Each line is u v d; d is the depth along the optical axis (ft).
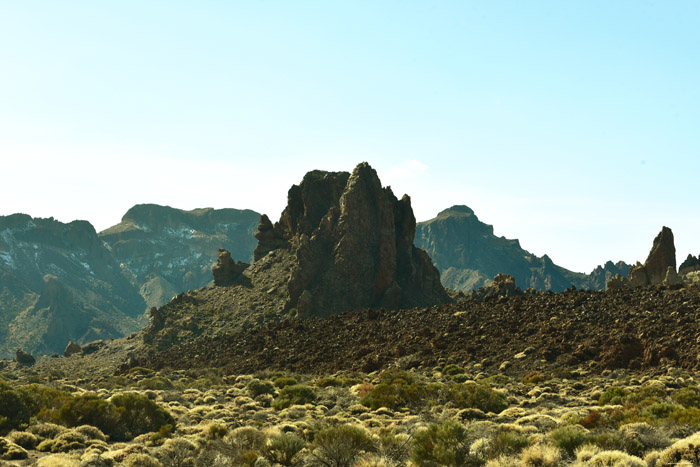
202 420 149.18
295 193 546.26
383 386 160.56
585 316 250.98
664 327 214.07
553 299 291.79
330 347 314.55
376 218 488.44
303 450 88.17
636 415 104.17
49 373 393.70
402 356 271.28
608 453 71.82
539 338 243.40
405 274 483.92
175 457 97.25
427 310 339.57
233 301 485.15
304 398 168.55
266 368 307.17
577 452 77.51
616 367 203.00
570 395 167.22
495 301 319.27
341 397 173.78
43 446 113.39
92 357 476.95
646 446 79.77
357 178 498.28
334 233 484.33
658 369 190.70
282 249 540.11
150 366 384.27
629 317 237.04
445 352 260.62
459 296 513.04
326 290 451.12
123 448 108.58
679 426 88.99
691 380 167.12
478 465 78.54
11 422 125.18
